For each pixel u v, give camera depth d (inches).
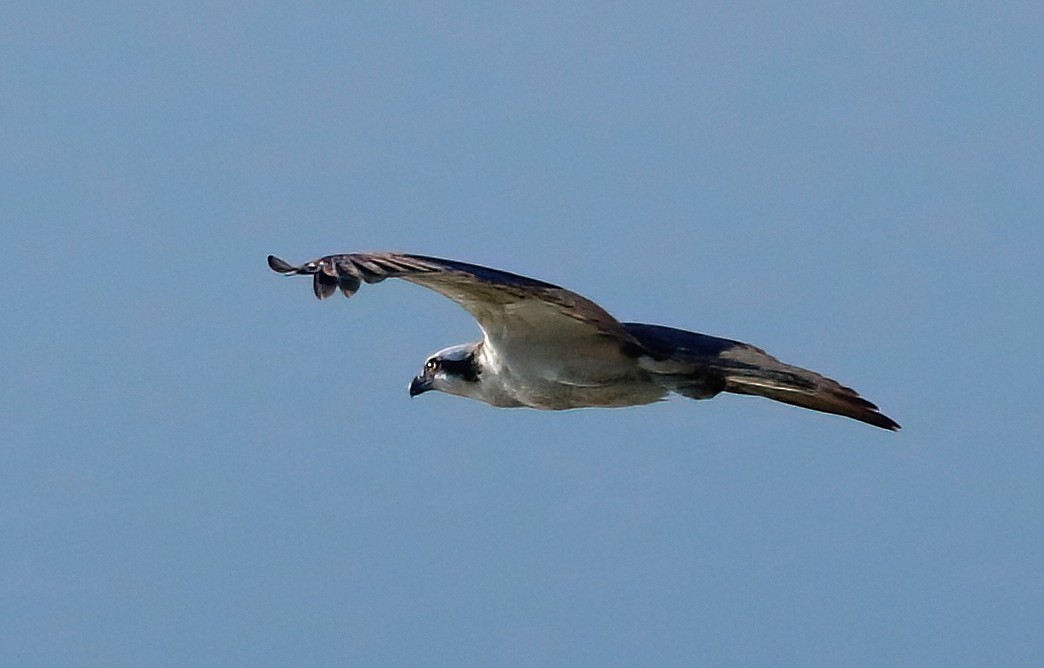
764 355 618.8
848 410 633.6
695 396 621.9
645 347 611.8
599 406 631.2
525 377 625.9
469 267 546.9
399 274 529.7
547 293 566.3
